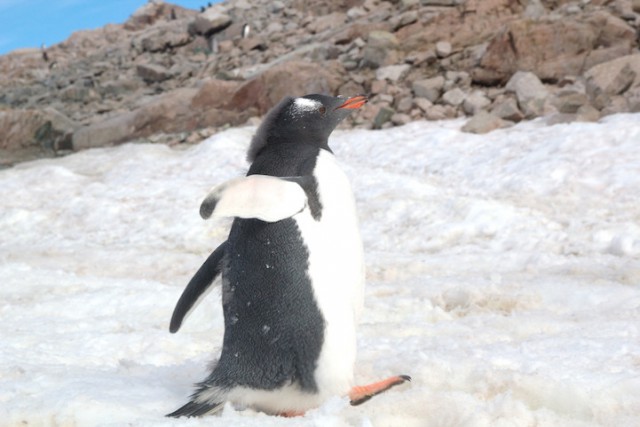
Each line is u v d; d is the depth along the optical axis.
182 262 9.31
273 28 26.64
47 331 5.45
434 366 3.67
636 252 7.60
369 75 19.50
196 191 13.77
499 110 15.00
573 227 8.91
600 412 3.23
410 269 7.77
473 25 19.52
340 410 3.01
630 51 16.41
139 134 20.67
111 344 4.95
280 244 3.00
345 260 3.08
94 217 12.72
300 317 2.99
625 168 10.67
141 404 3.24
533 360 3.95
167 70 27.11
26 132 21.88
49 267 9.27
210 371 3.38
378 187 12.03
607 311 5.57
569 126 12.97
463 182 12.02
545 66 16.67
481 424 3.02
